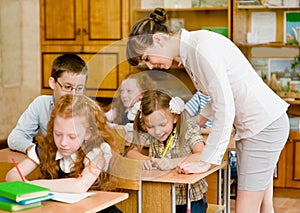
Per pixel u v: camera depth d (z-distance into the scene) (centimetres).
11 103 646
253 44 587
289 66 592
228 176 382
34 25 641
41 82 637
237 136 309
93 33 617
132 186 283
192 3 595
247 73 294
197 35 284
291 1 578
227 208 388
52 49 630
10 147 349
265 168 304
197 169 296
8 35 640
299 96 580
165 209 293
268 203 333
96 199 244
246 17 594
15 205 222
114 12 611
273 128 297
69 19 623
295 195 566
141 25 274
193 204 319
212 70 278
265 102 296
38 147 281
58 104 268
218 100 281
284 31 589
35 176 305
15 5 638
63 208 229
